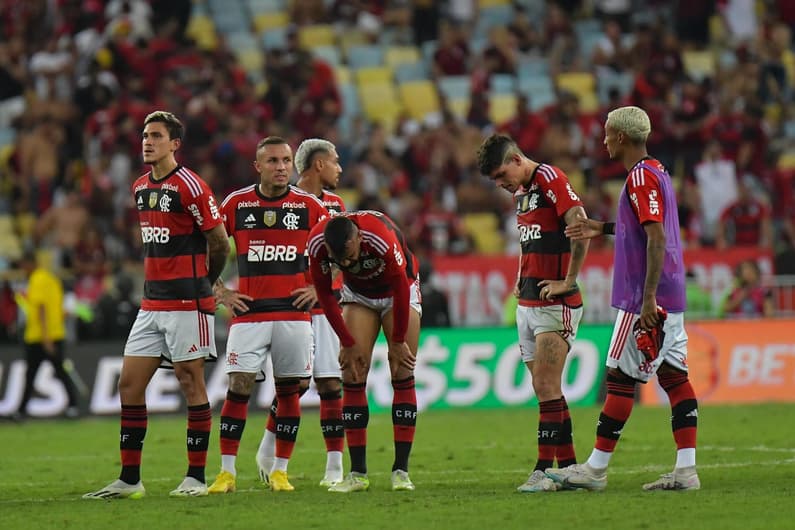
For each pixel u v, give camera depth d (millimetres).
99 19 94125
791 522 25453
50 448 48062
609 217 78500
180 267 31891
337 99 88875
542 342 32031
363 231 31109
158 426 56344
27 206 84125
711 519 25891
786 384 65625
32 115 87375
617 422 30906
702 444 44625
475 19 105688
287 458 33844
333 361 34875
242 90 88750
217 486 32812
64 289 66375
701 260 70750
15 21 96812
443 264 69250
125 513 28094
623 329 30625
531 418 57719
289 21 104312
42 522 26953
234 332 33531
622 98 97938
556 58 100125
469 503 28844
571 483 31141
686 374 31250
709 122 88562
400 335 31547
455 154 85562
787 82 100188
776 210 85938
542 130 87312
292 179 76562
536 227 32125
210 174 81125
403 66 101375
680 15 103312
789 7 105875
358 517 26875
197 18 104062
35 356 60062
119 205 80500
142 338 32031
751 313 67188
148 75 88875
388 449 45125
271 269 33500
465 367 63469
